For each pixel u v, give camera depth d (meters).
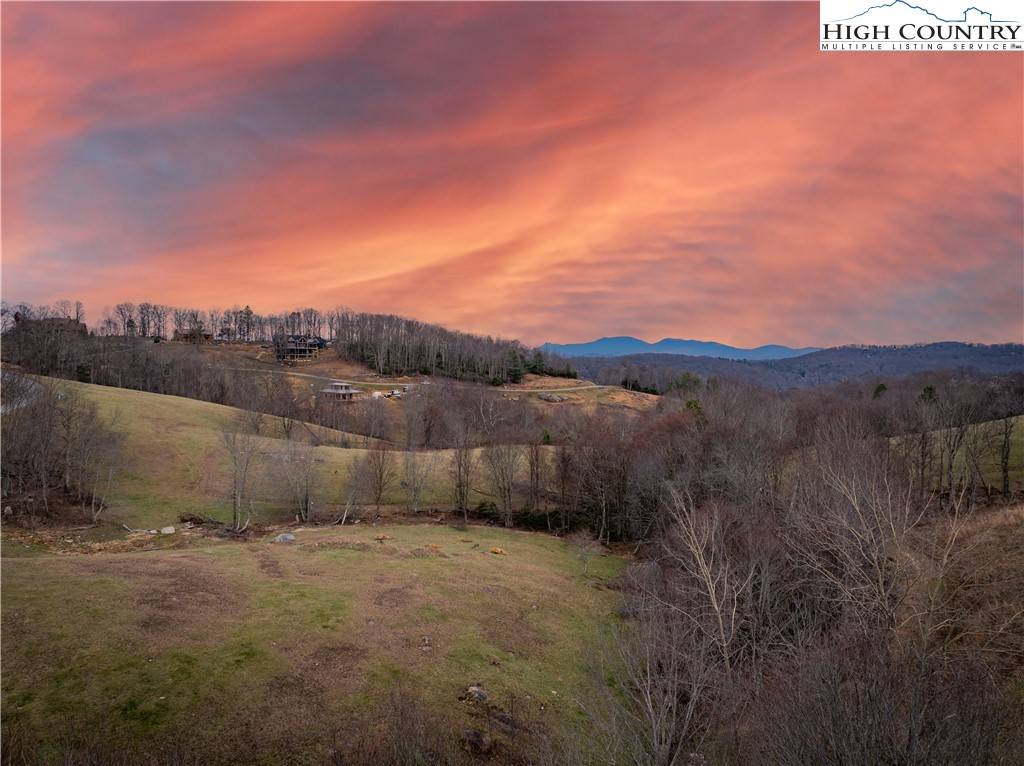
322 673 33.88
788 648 30.80
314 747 27.86
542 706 33.72
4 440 63.84
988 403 94.69
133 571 43.22
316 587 45.75
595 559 66.12
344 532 68.12
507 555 63.28
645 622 34.09
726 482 61.25
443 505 84.75
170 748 26.20
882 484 42.72
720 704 25.41
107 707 27.84
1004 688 23.14
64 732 25.83
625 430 107.12
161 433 86.88
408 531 71.31
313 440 109.81
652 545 65.25
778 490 62.06
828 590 36.66
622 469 78.25
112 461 74.25
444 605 45.75
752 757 21.19
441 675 35.75
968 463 72.12
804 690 18.72
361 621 40.88
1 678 28.23
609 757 25.22
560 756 27.02
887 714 15.64
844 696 17.12
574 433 102.06
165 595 39.38
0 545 51.78
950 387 106.25
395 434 137.12
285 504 76.62
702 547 36.78
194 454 82.62
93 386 108.00
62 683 28.77
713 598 32.19
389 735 28.61
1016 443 79.56
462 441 89.75
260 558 51.81
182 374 148.25
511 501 85.69
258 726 28.73
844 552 34.47
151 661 31.77
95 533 58.53
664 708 23.11
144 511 65.94
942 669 20.61
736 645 32.94
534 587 52.69
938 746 14.70
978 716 16.06
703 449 71.81
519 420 134.38
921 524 43.38
